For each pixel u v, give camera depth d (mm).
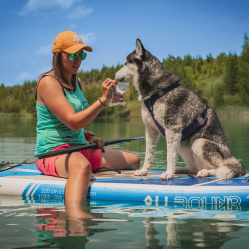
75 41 3332
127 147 8273
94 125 20672
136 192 3018
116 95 3410
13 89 124688
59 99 3195
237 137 10242
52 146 3428
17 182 3305
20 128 18797
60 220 2307
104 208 2676
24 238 1921
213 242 1850
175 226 2160
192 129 3596
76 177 3018
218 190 2918
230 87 56312
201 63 92625
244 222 2252
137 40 3609
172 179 3359
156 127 3654
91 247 1776
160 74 3553
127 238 1919
